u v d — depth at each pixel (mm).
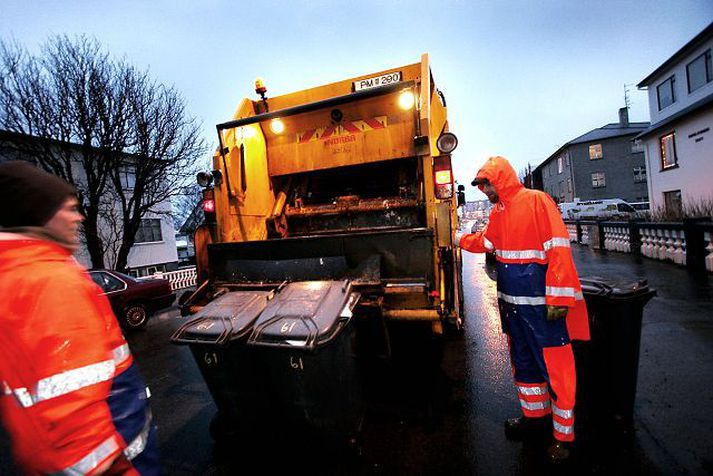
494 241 2652
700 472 2043
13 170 1103
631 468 2115
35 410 999
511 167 2480
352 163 4332
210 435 2857
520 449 2391
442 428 2693
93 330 1091
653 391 2941
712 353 3564
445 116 5164
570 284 2156
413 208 4242
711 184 15188
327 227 4633
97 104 11609
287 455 2512
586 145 35875
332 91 4430
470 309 6254
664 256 8867
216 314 2445
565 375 2244
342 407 2295
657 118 19609
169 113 13367
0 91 10609
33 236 1126
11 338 1017
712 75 15805
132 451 1320
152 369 4727
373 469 2297
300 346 2000
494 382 3395
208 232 3809
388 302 2996
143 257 19797
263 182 4582
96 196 12383
